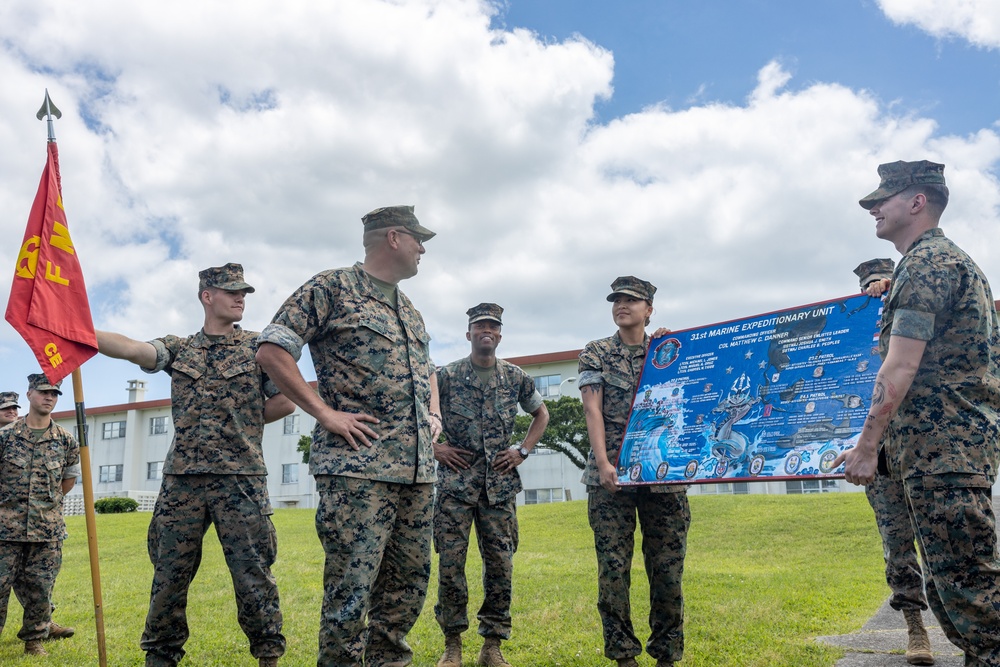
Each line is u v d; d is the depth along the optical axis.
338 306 3.76
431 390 4.51
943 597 2.99
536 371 32.84
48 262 4.71
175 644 4.76
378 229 3.95
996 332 3.20
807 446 3.79
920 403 3.10
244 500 4.86
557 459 32.81
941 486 3.00
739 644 5.26
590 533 15.54
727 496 18.44
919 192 3.35
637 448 4.56
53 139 5.02
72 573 11.47
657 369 4.72
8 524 6.31
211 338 5.15
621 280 5.03
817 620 6.10
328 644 3.36
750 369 4.26
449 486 5.65
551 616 6.59
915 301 3.06
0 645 6.52
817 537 12.80
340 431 3.51
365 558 3.47
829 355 3.96
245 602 4.77
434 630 6.45
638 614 6.64
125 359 4.88
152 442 40.06
